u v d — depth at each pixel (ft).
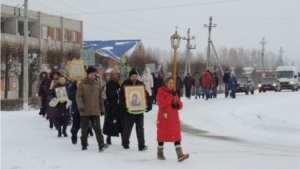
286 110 71.31
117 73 40.50
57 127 48.42
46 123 60.34
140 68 201.26
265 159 34.37
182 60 264.93
